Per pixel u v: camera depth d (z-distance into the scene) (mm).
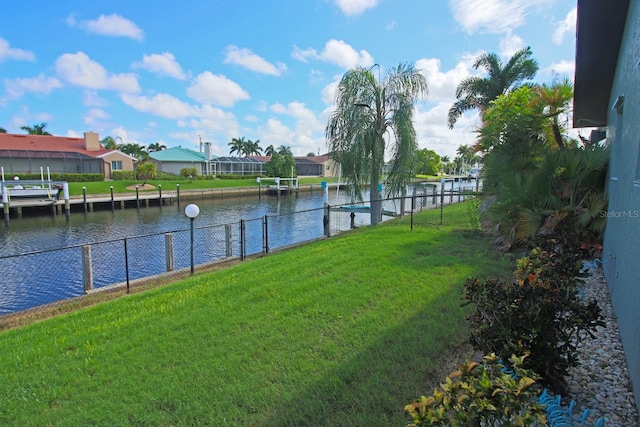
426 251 7117
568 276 2807
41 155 33781
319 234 14906
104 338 3883
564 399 2477
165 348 3570
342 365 3104
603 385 2645
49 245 14711
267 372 3072
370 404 2590
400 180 13109
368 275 5633
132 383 3004
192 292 5309
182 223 20453
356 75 12789
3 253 13266
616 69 5648
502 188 7430
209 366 3205
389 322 3918
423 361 3096
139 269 10180
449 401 1397
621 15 4516
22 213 22391
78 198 24531
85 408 2719
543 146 8898
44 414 2670
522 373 1540
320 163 60219
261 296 4934
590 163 6449
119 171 37500
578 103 7609
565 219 6219
